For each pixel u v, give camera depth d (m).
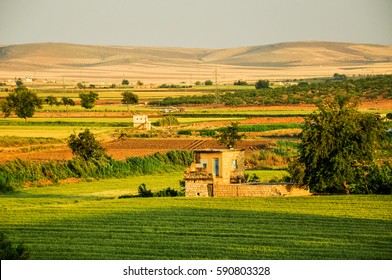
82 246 149.38
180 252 143.00
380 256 137.88
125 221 174.38
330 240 151.62
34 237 158.88
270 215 177.50
